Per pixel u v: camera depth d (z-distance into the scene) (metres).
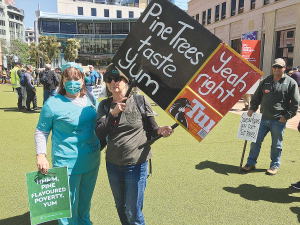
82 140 2.12
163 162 4.52
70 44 47.62
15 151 5.08
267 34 19.41
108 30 52.44
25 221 2.74
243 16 21.92
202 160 4.63
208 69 2.14
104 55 52.84
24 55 56.97
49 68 8.95
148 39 2.18
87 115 2.14
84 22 51.69
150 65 2.19
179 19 2.14
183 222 2.73
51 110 2.04
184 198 3.24
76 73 2.04
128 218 2.13
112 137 2.12
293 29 17.28
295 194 3.37
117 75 2.06
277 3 18.27
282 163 4.47
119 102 1.99
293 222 2.74
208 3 27.12
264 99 3.92
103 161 4.70
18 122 7.92
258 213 2.91
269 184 3.66
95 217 2.83
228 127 7.31
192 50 2.15
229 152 5.10
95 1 62.56
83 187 2.28
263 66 20.03
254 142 4.01
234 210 2.97
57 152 2.10
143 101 2.16
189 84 2.16
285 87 3.74
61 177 2.03
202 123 2.17
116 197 2.25
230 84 2.13
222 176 3.93
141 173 2.12
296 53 16.95
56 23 51.12
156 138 2.06
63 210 2.05
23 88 10.32
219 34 25.86
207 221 2.75
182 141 5.87
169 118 8.81
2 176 3.87
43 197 1.99
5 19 104.62
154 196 3.29
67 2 58.75
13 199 3.19
